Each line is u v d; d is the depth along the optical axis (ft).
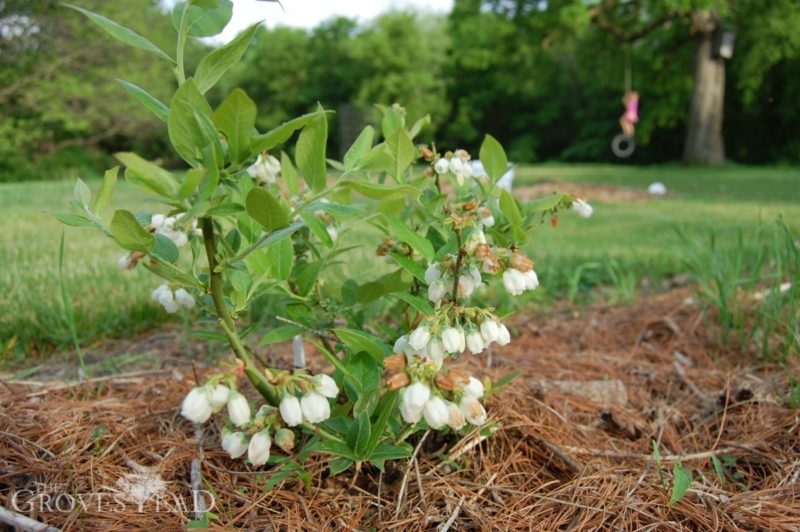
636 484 1.06
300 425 0.99
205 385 0.77
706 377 1.58
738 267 1.83
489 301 2.15
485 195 1.19
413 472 1.07
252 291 0.97
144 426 1.21
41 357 1.69
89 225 0.91
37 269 2.17
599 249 3.15
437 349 0.82
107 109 12.07
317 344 0.98
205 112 0.78
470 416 0.81
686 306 2.06
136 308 1.96
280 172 1.19
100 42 11.62
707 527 0.97
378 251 1.13
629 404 1.45
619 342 1.90
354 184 0.89
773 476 1.12
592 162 19.83
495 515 1.00
